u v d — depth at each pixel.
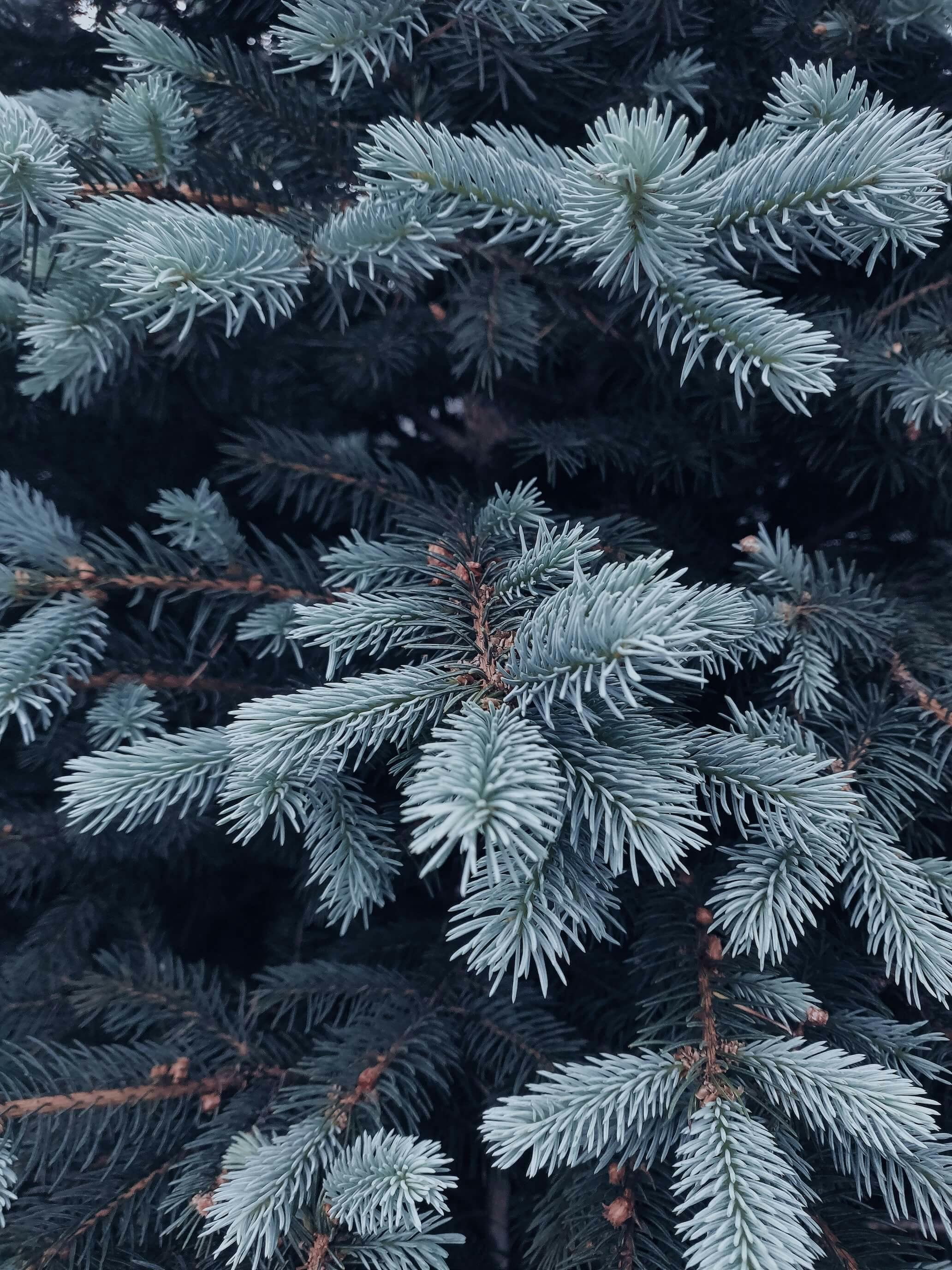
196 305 0.57
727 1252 0.50
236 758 0.55
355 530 0.65
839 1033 0.60
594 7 0.59
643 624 0.50
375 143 0.59
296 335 0.72
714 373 0.69
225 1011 0.72
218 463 0.84
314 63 0.59
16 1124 0.63
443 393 0.87
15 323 0.67
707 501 0.83
